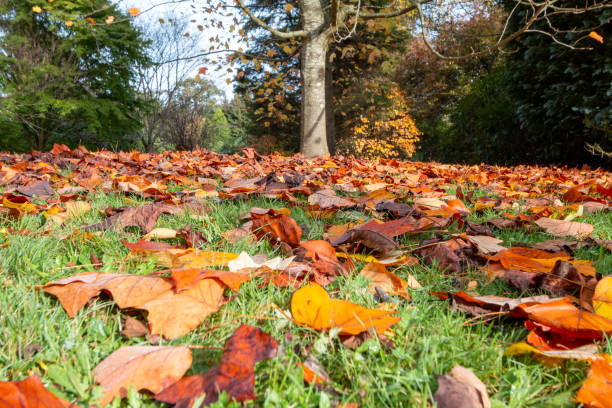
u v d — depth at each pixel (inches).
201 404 27.8
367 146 706.2
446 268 60.1
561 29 334.6
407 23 597.6
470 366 36.1
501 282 56.6
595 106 324.8
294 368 33.2
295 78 716.0
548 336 40.4
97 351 35.9
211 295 42.3
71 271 53.0
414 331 41.1
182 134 863.1
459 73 826.2
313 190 115.1
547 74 346.0
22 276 49.4
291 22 642.2
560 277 51.6
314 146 377.4
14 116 650.2
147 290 41.8
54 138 799.7
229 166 192.9
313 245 56.0
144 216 72.4
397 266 60.9
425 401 28.6
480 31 755.4
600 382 31.9
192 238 64.8
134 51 771.4
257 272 50.7
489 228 83.6
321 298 40.1
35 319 39.0
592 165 390.6
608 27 313.7
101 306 42.5
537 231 86.0
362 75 743.1
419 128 856.3
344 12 362.9
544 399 32.2
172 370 31.4
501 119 498.9
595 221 97.9
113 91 781.9
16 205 78.4
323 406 28.5
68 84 683.4
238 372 30.0
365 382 31.9
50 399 25.0
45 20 667.4
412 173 203.5
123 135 869.2
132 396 29.0
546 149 410.0
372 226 70.4
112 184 111.9
